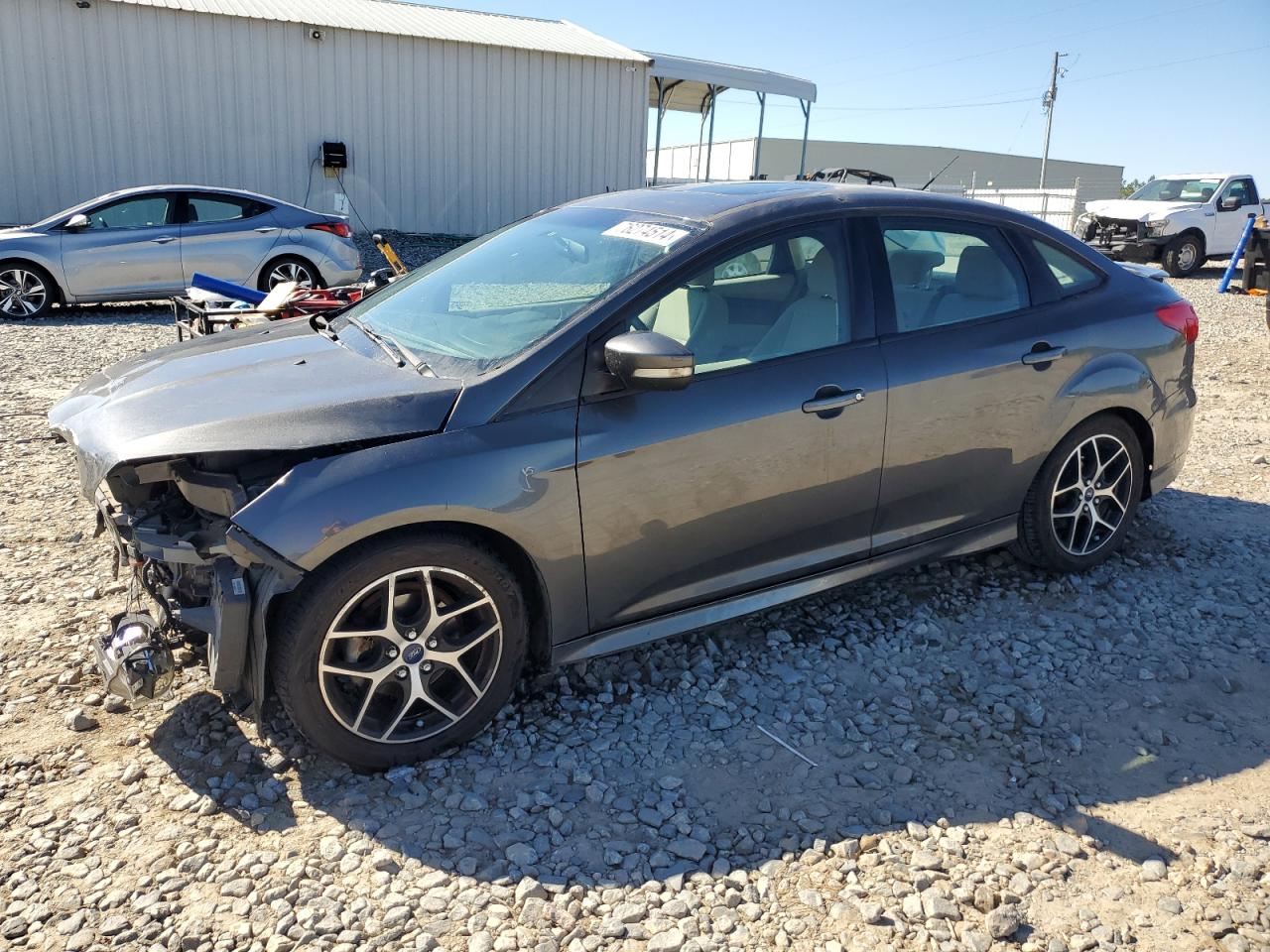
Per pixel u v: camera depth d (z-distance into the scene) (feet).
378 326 12.06
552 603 10.10
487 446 9.48
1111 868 8.49
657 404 10.28
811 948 7.61
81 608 12.76
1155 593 13.79
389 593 9.28
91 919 7.77
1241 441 21.53
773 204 11.58
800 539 11.50
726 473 10.63
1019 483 13.10
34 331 34.30
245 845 8.65
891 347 11.71
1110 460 13.94
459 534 9.55
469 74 63.93
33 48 52.24
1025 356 12.58
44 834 8.71
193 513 10.25
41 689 10.93
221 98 57.36
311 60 59.26
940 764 10.00
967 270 12.71
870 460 11.58
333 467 9.04
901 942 7.68
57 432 10.85
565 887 8.22
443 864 8.47
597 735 10.41
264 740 10.03
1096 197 128.67
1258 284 49.93
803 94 76.23
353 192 62.28
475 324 11.07
